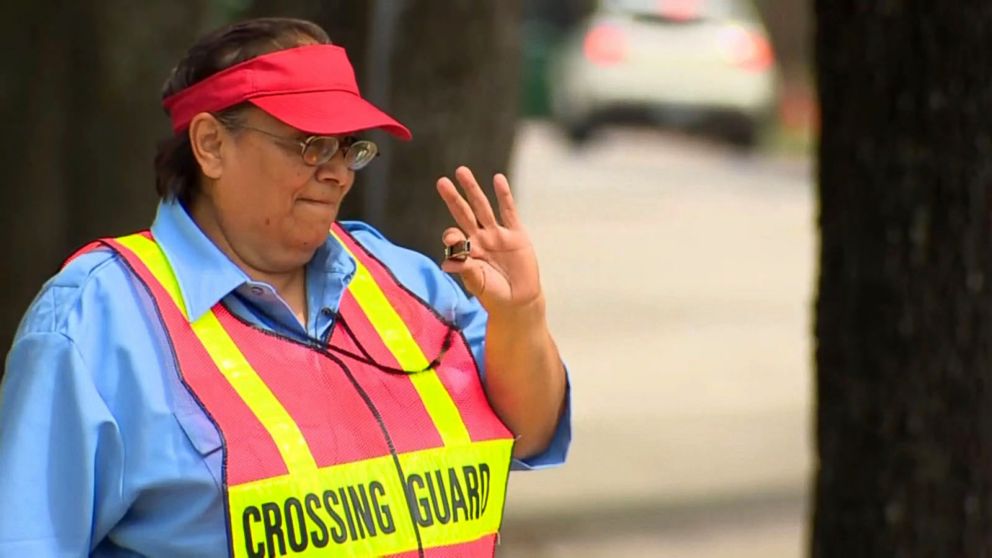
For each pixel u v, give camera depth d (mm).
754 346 43000
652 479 31547
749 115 77750
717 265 54031
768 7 111875
